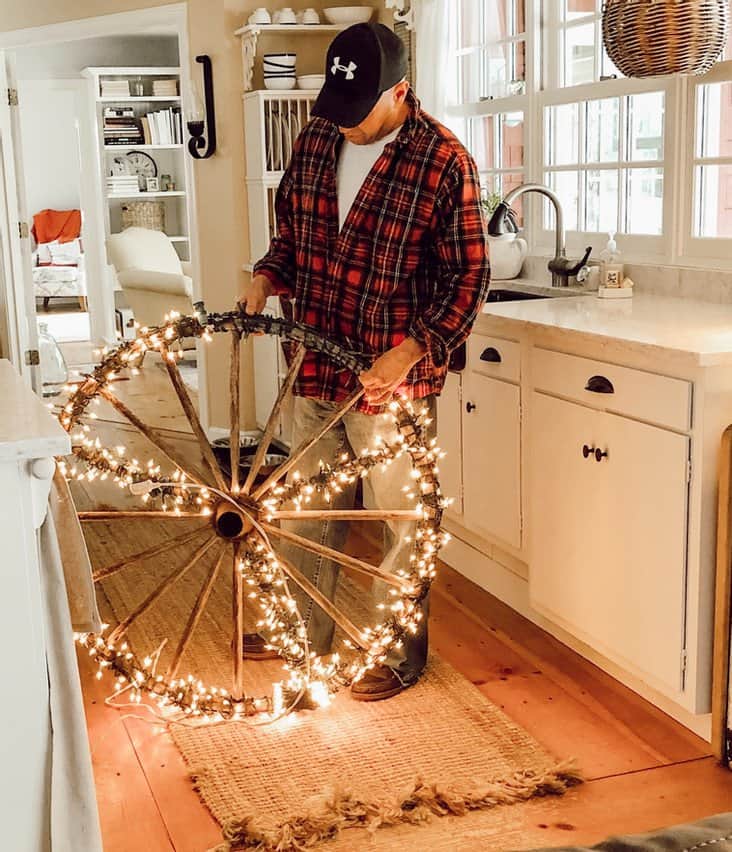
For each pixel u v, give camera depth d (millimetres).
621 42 2920
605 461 2658
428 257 2531
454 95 4570
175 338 2432
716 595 2355
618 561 2641
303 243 2607
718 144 3236
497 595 3463
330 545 2756
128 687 2713
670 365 2416
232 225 5465
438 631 3193
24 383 2062
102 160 9195
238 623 2488
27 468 1653
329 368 2596
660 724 2611
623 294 3338
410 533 2658
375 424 2578
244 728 2615
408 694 2779
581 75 3855
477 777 2367
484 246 2461
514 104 4164
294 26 5164
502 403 3176
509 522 3203
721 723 2389
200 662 2967
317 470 2717
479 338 3271
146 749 2531
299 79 5184
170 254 8680
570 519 2830
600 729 2592
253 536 2463
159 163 9602
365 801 2258
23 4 5938
